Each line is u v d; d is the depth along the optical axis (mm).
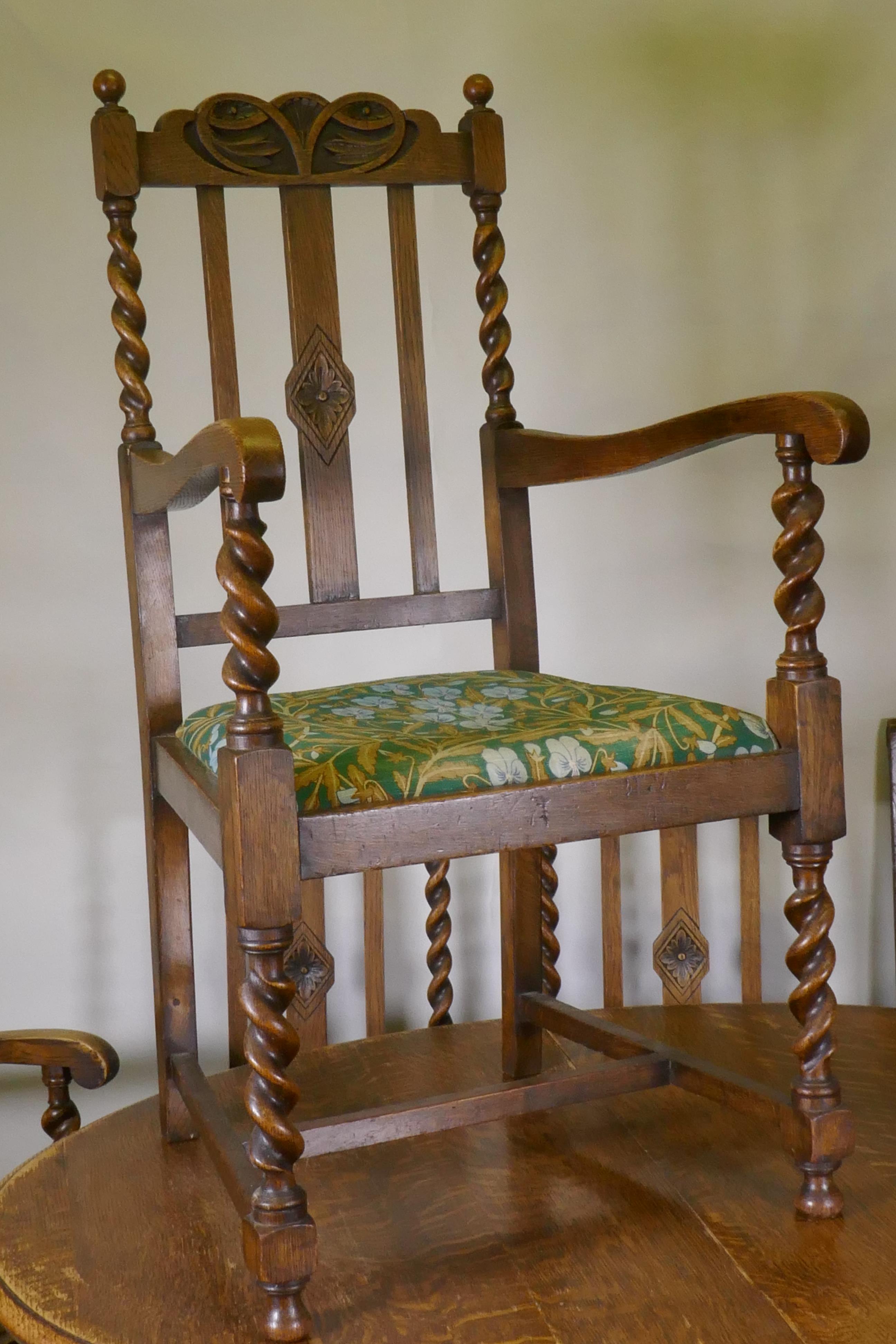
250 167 1248
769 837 1833
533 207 1749
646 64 1736
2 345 1599
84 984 1688
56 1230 1089
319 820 893
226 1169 972
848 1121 1040
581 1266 1001
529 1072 1373
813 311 1759
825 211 1746
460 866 1811
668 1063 1140
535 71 1737
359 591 1386
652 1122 1271
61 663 1648
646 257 1756
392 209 1307
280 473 839
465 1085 1371
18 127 1593
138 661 1244
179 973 1243
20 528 1620
